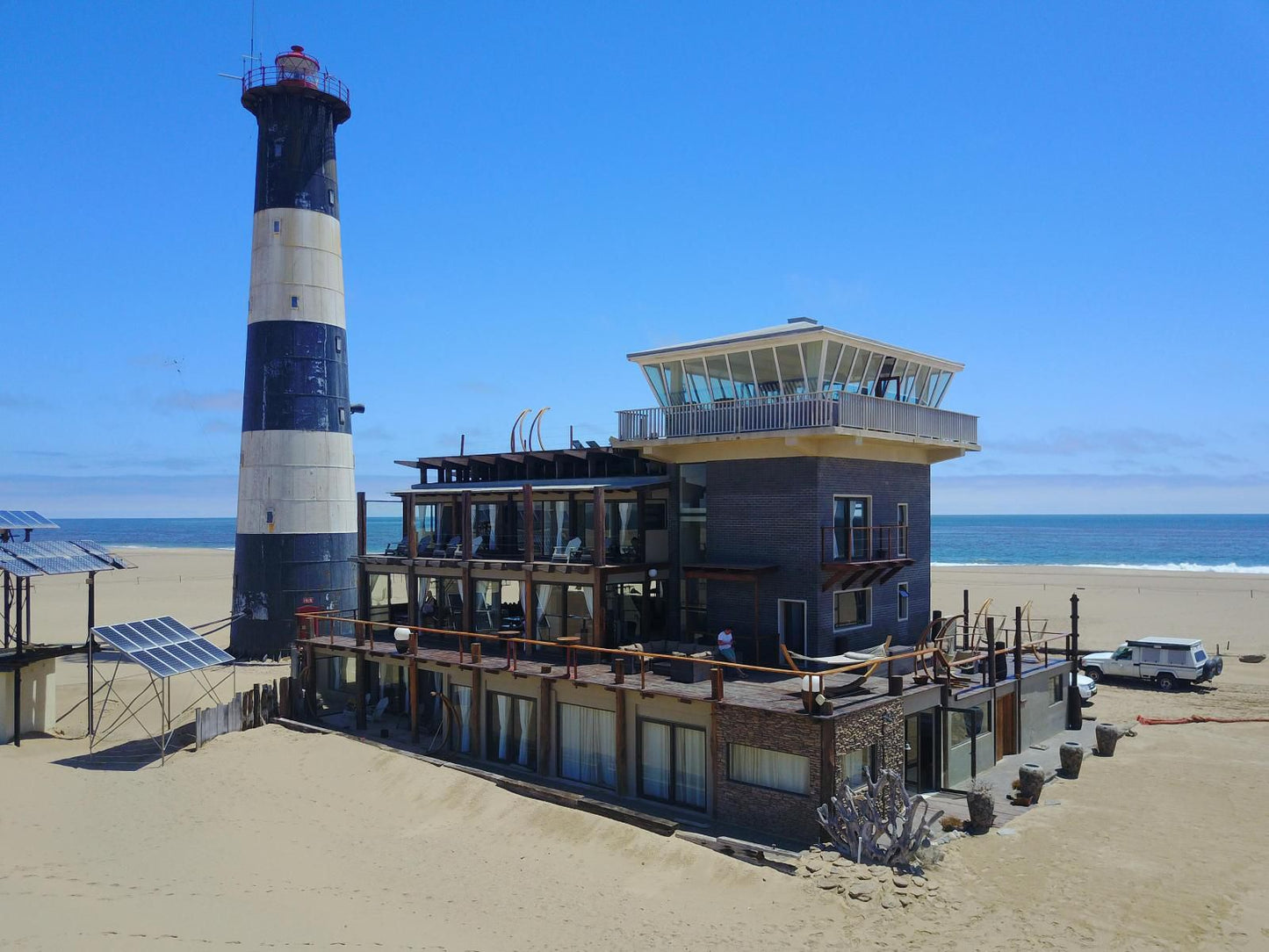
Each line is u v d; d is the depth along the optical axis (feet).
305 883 58.49
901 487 101.09
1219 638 173.78
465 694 96.17
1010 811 71.56
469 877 59.98
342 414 151.33
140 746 96.94
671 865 61.11
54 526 108.17
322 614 130.00
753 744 68.59
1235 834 66.49
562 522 106.22
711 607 95.40
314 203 147.43
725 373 98.27
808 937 50.55
